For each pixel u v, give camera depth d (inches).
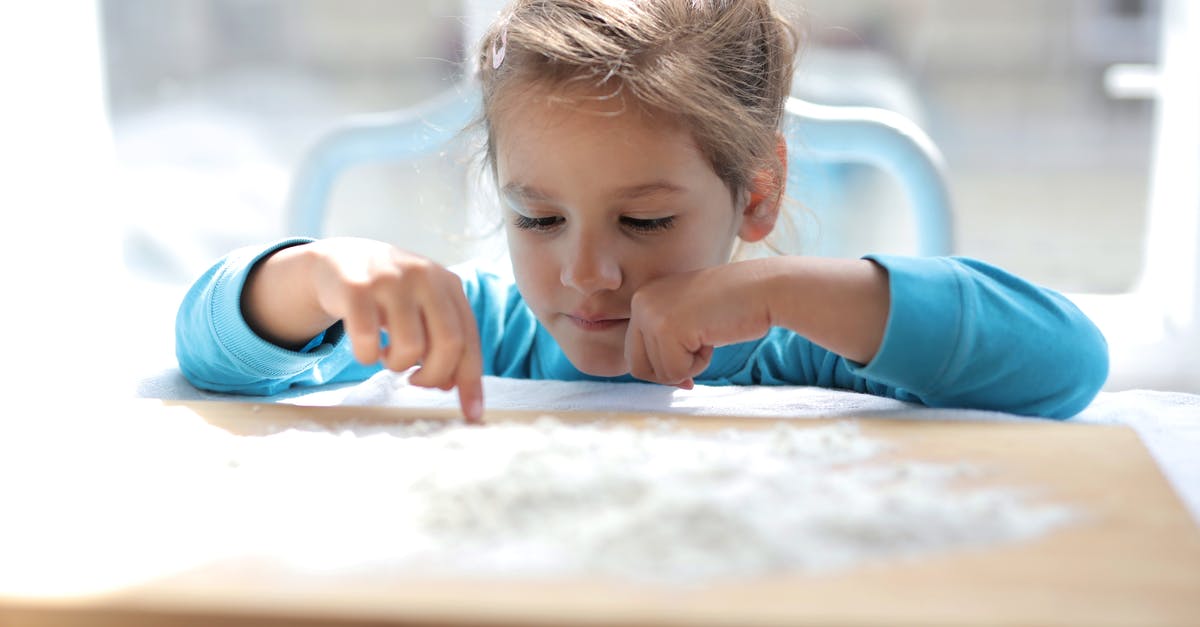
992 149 106.7
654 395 28.5
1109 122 103.4
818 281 26.5
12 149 56.7
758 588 14.5
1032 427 22.8
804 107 45.8
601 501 17.4
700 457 19.8
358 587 14.8
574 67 29.2
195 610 14.4
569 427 22.9
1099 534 16.4
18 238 56.9
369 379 32.1
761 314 26.6
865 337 26.3
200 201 92.9
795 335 34.7
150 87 93.3
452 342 24.6
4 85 56.3
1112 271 76.7
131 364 36.2
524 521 16.8
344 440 22.1
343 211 89.6
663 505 16.6
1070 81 104.7
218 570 15.5
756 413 26.5
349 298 25.0
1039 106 105.8
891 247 70.8
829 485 18.2
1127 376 52.0
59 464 20.8
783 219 43.8
